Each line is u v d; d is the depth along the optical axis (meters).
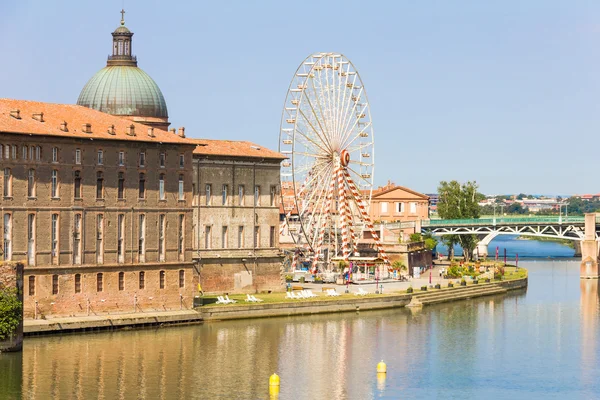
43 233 160.50
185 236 177.62
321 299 195.00
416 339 170.50
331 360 152.38
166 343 157.62
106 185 167.62
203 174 196.38
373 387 138.00
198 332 167.62
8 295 144.75
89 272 165.12
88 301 165.00
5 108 164.50
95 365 142.00
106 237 167.50
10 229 157.12
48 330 158.25
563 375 147.25
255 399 129.88
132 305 170.12
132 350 151.50
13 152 157.25
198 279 194.25
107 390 130.50
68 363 142.38
